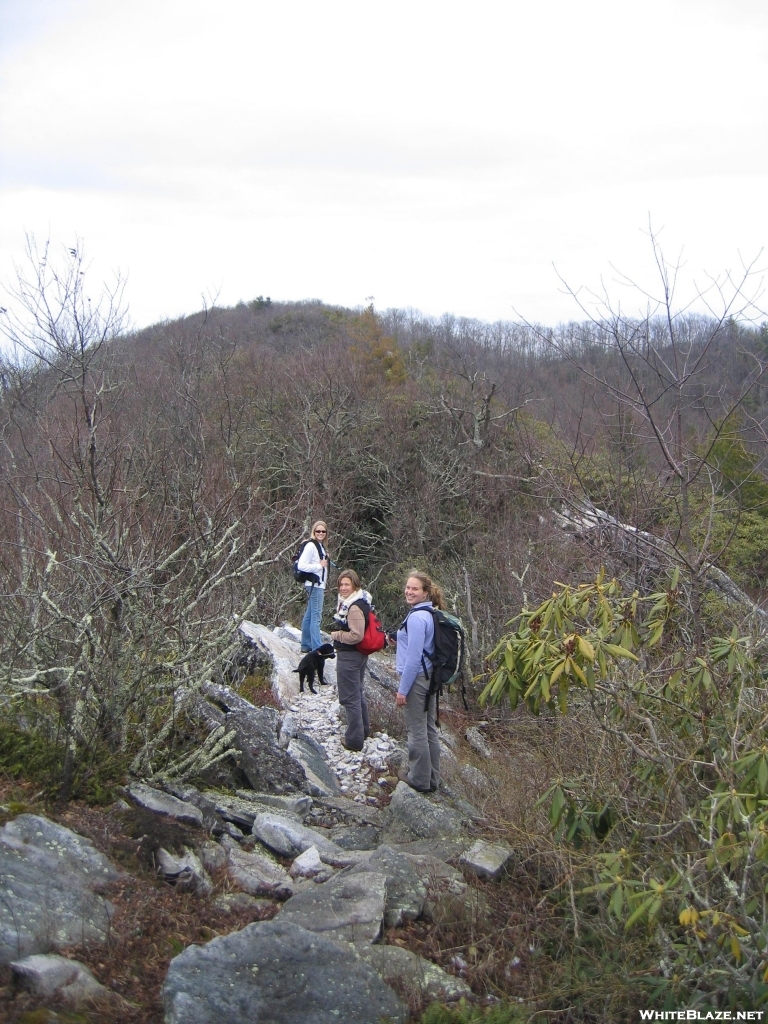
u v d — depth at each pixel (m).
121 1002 3.32
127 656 5.23
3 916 3.50
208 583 5.68
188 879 4.30
